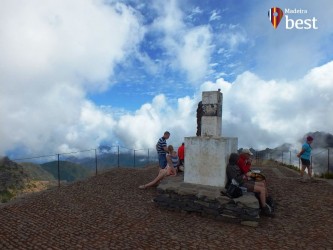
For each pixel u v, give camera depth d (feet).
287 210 24.30
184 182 25.90
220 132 26.71
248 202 20.97
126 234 18.78
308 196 28.43
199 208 23.09
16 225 20.42
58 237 18.13
